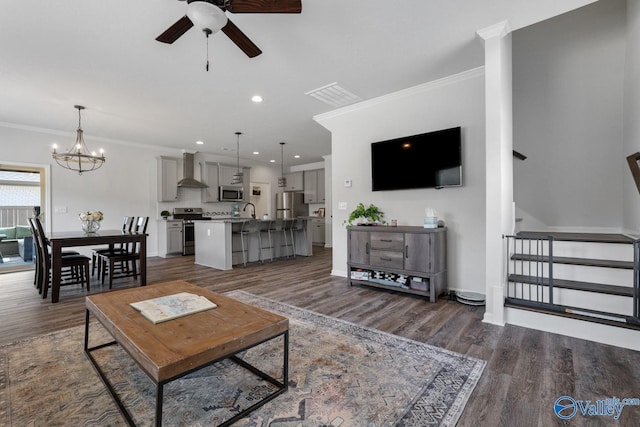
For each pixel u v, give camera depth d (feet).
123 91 12.16
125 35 8.31
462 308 9.98
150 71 10.47
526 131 13.55
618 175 11.86
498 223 8.47
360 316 9.24
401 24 8.03
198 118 15.72
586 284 8.51
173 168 22.79
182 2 7.00
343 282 13.69
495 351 6.86
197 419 4.69
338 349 7.01
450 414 4.75
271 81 11.43
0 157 16.19
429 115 11.96
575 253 9.51
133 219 15.35
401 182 12.59
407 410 4.86
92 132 18.31
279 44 8.91
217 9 5.58
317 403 5.05
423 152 11.97
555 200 13.04
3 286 13.07
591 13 12.19
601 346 7.04
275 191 31.14
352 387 5.50
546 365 6.21
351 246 12.99
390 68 10.54
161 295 6.68
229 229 17.02
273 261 19.66
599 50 12.09
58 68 10.17
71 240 11.12
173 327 4.88
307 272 15.99
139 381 5.71
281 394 5.30
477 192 10.96
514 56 13.71
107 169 20.01
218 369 6.19
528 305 8.35
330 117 15.21
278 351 6.92
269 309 9.93
